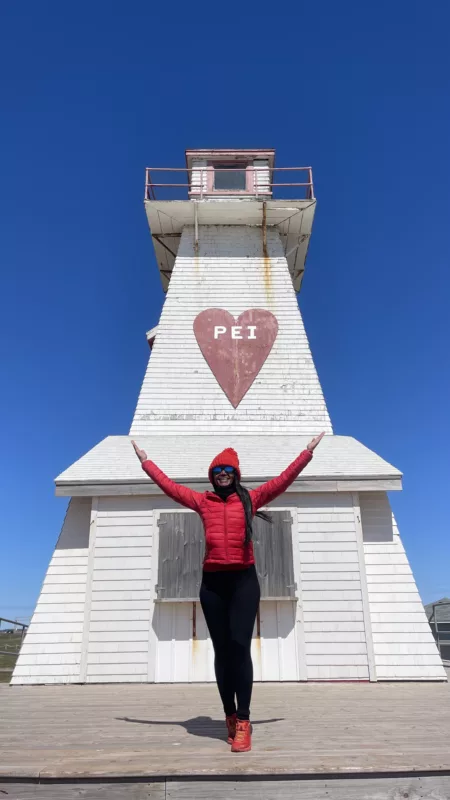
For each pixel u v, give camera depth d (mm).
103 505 9375
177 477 9195
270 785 3074
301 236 14617
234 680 3775
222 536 3871
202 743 3857
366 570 9375
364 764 3172
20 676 8523
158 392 11883
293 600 8883
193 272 13477
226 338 12523
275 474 9367
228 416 11711
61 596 9109
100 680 8500
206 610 3918
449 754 3422
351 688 7828
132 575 9000
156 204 13562
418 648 8836
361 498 9891
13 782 3035
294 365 12281
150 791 3041
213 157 15422
